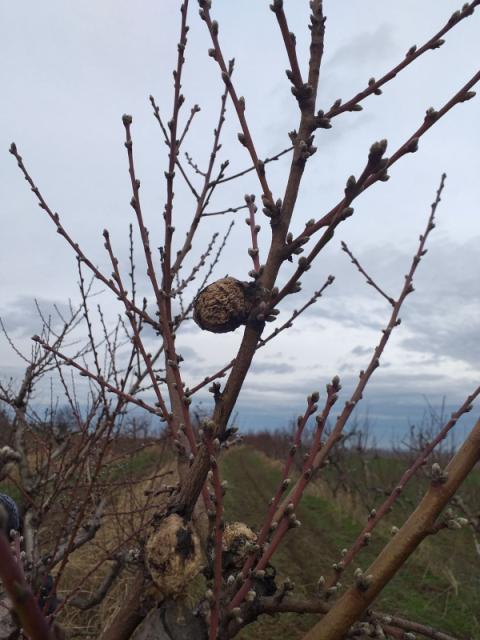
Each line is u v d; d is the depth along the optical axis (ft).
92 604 4.14
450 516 1.01
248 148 1.37
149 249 1.59
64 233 1.74
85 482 2.99
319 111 1.31
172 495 1.55
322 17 1.33
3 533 0.54
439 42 1.28
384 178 1.19
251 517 12.48
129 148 1.58
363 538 1.28
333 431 1.44
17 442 3.63
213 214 2.19
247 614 1.28
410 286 1.78
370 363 1.56
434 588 7.71
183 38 1.65
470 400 1.39
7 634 1.58
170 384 1.73
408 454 12.00
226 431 1.31
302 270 1.21
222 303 1.29
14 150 1.77
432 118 1.18
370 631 1.21
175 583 1.27
